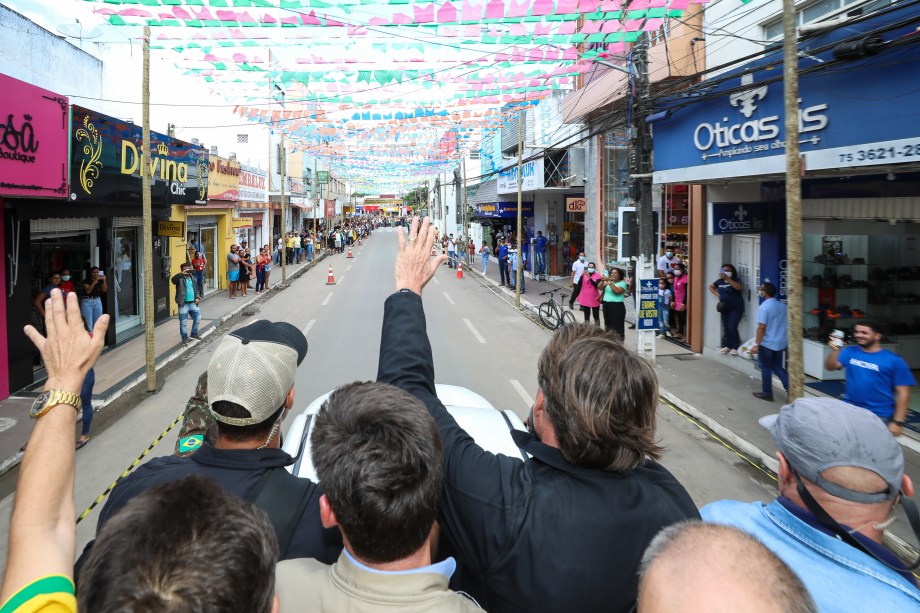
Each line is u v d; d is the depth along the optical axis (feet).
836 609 5.28
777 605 3.10
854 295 31.76
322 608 4.63
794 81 19.90
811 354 31.53
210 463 6.34
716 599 3.13
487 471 5.66
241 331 7.04
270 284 82.07
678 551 3.45
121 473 21.71
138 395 31.73
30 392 31.73
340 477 4.53
